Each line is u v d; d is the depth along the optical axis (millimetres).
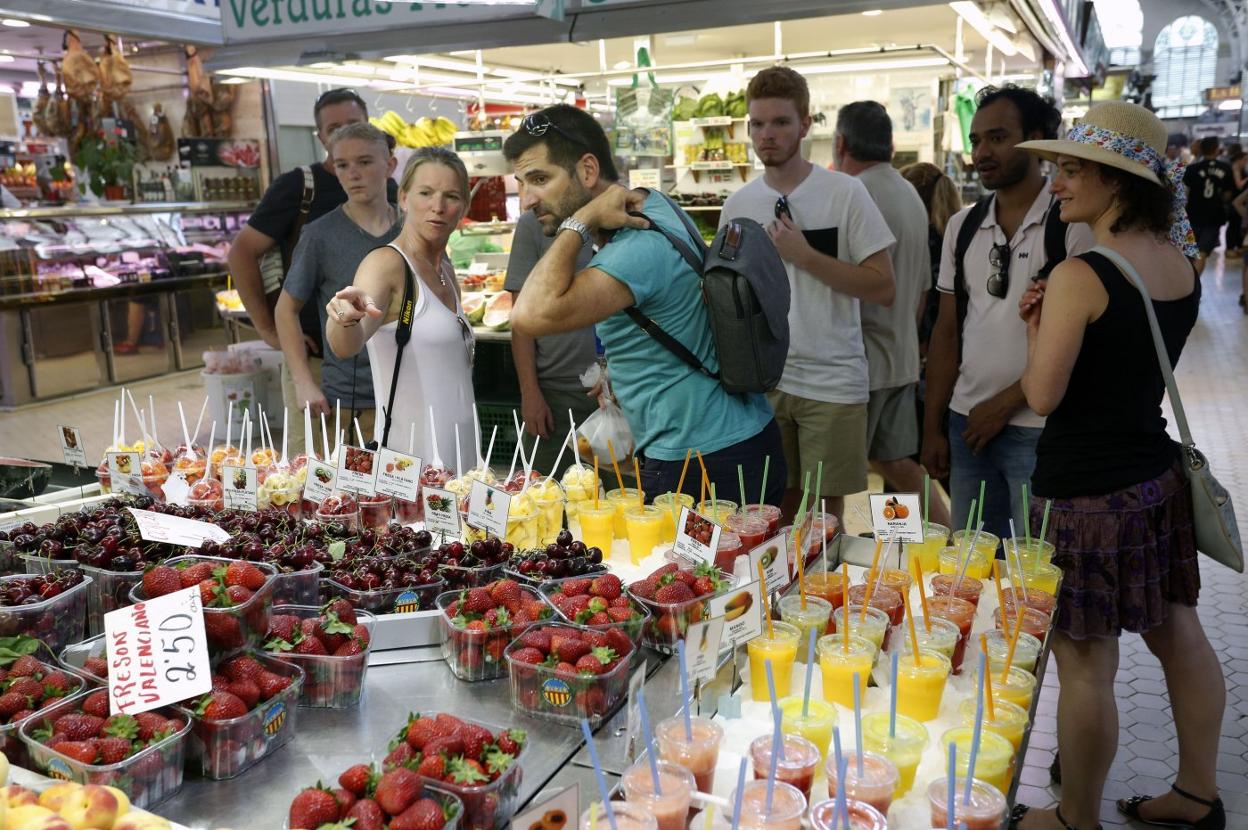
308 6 3576
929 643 2025
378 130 3662
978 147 3111
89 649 1953
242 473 2721
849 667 1895
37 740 1581
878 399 4258
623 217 2508
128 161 9383
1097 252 2338
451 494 2578
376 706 1877
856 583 2461
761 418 2836
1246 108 27938
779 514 2629
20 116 10117
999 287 3176
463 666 1952
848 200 3578
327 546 2322
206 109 10398
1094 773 2564
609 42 6781
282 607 2018
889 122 4188
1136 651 3910
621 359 2760
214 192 10125
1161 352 2354
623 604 2010
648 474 2850
